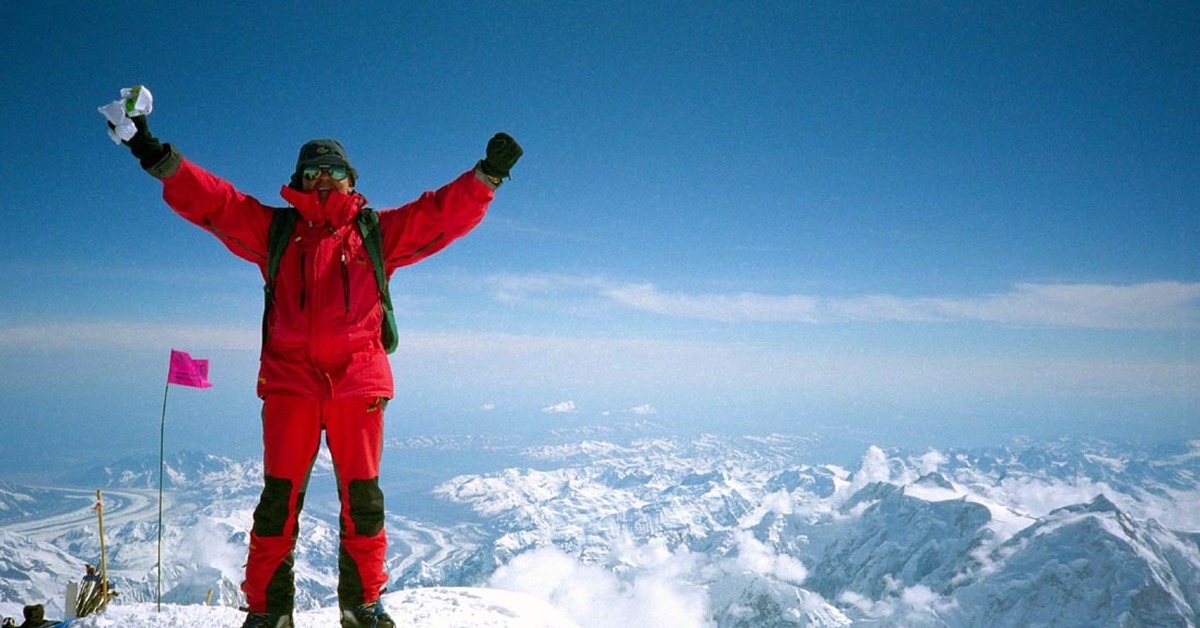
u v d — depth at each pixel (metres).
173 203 4.73
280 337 4.83
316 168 4.97
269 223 5.01
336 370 4.88
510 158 4.93
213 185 4.77
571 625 8.68
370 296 4.98
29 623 6.96
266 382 4.91
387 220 5.14
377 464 5.09
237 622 6.99
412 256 5.21
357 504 4.99
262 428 4.99
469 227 5.12
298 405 4.86
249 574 4.90
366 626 5.00
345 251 4.96
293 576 5.02
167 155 4.54
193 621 6.94
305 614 7.42
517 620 8.21
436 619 7.80
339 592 5.10
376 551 5.08
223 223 4.86
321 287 4.85
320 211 4.94
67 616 7.29
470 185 4.95
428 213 5.05
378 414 5.05
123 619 6.92
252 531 4.91
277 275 4.95
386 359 5.14
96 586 7.47
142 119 4.48
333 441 4.98
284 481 4.86
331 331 4.81
